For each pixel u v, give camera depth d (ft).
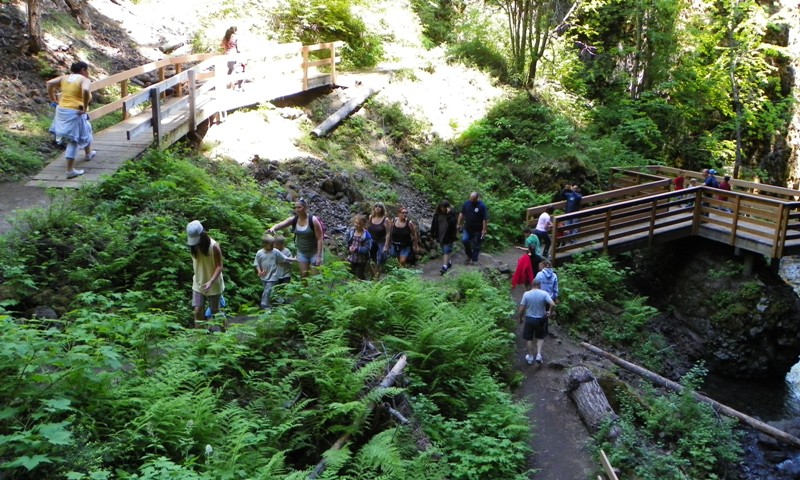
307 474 20.24
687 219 54.24
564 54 88.74
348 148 58.18
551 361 38.96
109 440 19.21
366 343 29.53
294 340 28.40
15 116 44.29
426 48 82.53
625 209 55.16
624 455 30.76
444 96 72.64
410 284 35.63
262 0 72.08
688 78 87.66
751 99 91.76
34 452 16.71
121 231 33.99
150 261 33.14
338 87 65.67
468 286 43.37
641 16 88.63
